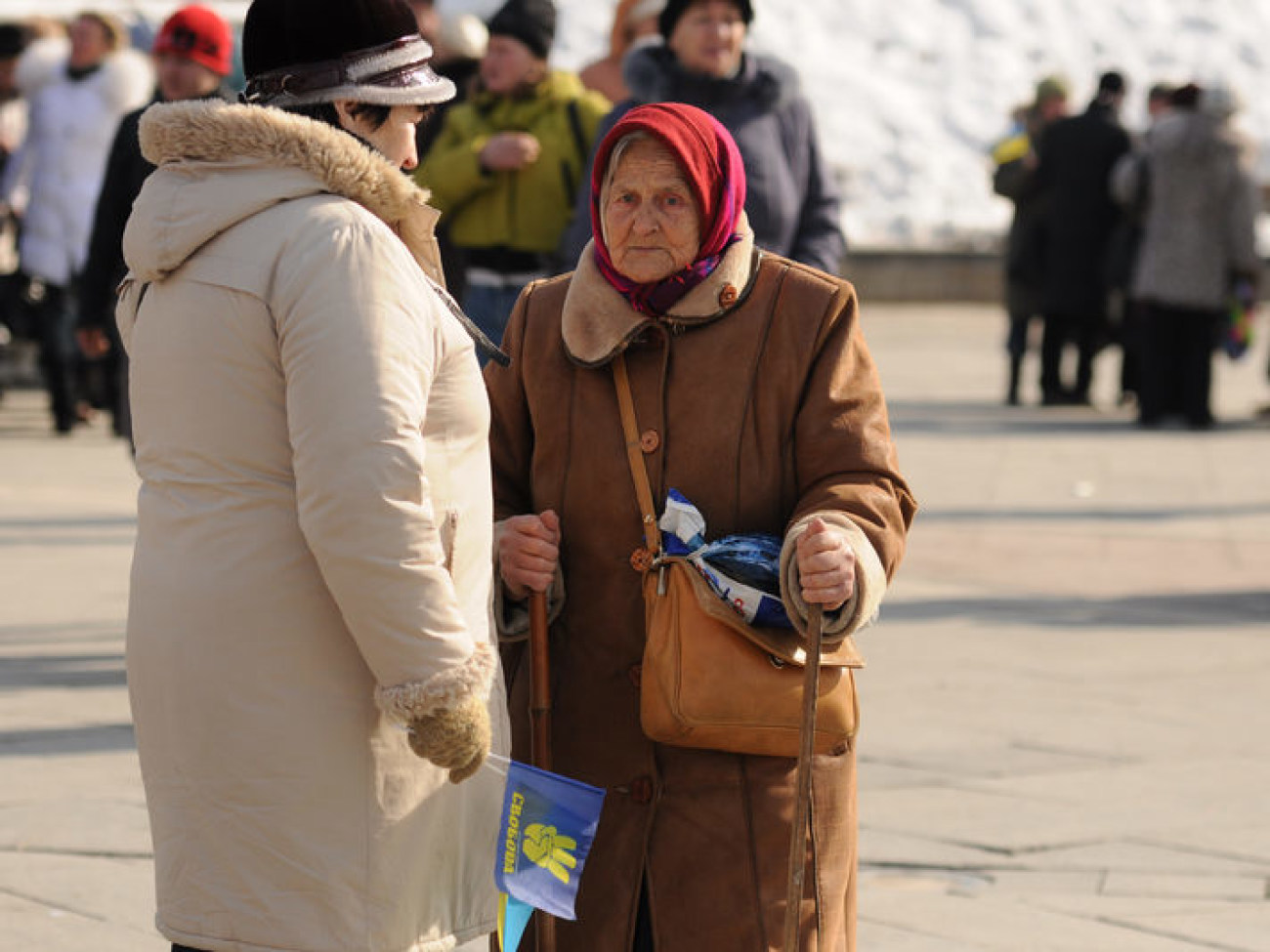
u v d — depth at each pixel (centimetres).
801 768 793
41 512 2630
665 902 844
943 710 1630
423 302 754
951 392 4625
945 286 8294
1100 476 3122
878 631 1953
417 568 727
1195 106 3716
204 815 754
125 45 3509
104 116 3416
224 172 752
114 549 2345
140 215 762
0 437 3509
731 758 845
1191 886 1205
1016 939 1114
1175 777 1438
